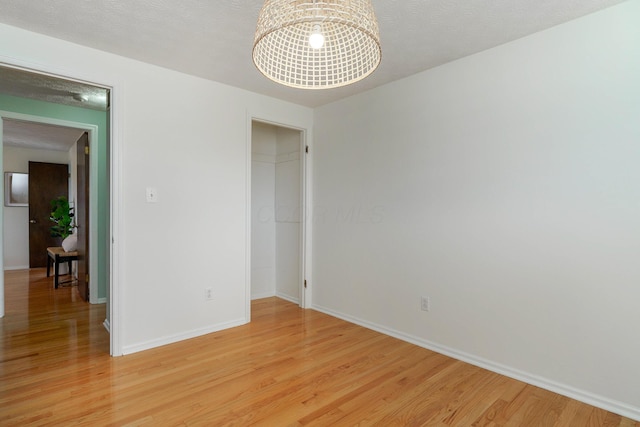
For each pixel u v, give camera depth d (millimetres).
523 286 2277
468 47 2412
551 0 1855
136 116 2648
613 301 1938
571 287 2082
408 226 2953
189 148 2934
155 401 1972
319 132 3820
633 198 1871
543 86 2182
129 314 2633
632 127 1873
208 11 1979
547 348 2176
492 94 2416
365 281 3328
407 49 2438
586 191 2023
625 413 1888
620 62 1906
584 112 2027
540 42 2193
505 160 2355
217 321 3145
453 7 1914
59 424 1745
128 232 2619
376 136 3213
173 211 2850
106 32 2229
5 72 2793
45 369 2350
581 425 1803
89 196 4012
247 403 1967
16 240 6367
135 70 2643
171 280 2846
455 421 1830
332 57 1437
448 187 2672
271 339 2957
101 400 1972
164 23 2115
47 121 3695
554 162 2143
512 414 1899
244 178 3314
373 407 1948
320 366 2451
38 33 2232
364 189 3328
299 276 4059
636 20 1855
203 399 2000
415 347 2826
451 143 2648
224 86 3148
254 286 4316
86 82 2461
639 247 1854
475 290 2520
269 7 1124
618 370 1921
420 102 2855
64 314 3586
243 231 3320
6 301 4090
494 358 2420
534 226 2227
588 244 2020
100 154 4047
